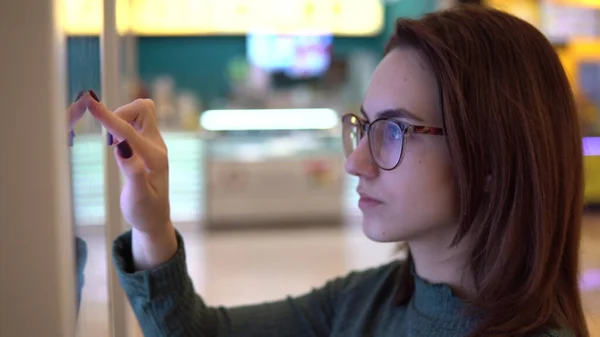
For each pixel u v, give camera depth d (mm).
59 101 536
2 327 539
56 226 537
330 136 5754
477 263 853
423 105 844
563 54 5500
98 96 897
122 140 820
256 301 3344
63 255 545
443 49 822
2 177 527
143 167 841
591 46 5543
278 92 6211
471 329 842
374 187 884
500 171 810
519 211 814
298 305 1113
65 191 551
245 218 5484
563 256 919
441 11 907
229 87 6184
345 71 6328
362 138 909
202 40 6129
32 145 527
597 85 5547
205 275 3863
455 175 844
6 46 520
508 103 809
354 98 6223
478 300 825
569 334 829
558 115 857
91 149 806
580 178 908
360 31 5840
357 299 1088
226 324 1051
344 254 4461
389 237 882
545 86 850
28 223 533
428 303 905
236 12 5555
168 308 921
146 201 860
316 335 1094
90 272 764
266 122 5836
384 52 948
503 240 818
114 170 1007
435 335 875
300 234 5211
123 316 1063
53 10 525
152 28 5535
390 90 867
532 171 810
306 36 6184
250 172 5457
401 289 1004
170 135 5328
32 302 540
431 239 905
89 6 798
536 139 812
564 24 5535
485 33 836
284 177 5523
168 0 5504
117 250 930
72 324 571
